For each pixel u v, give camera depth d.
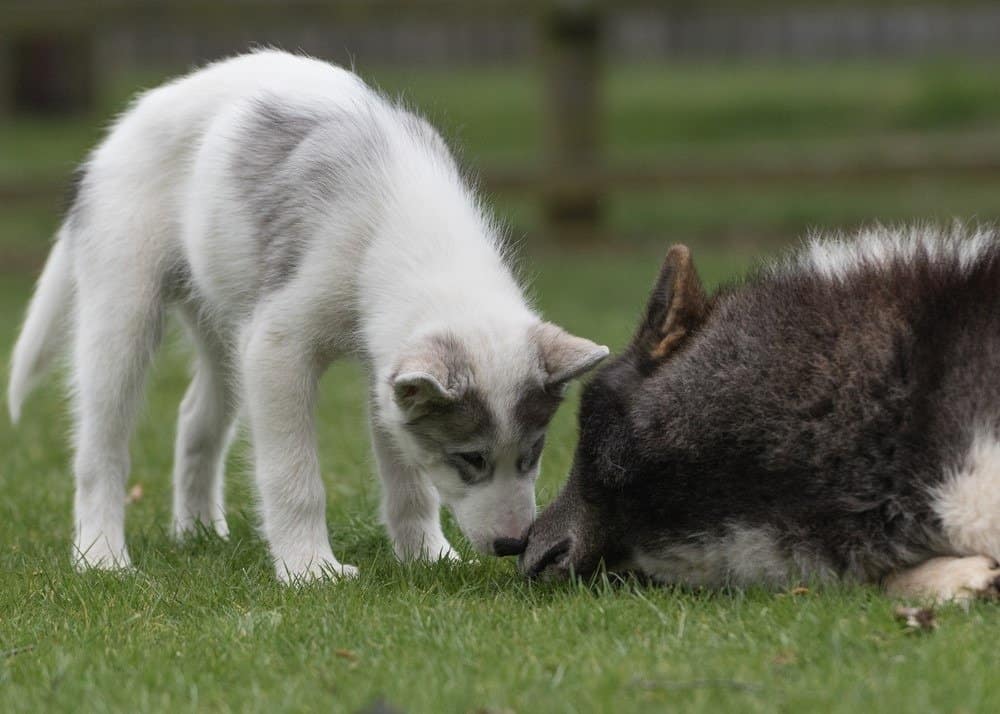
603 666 7.12
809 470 8.47
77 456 11.09
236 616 8.50
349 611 8.46
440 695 6.84
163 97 11.23
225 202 10.41
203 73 11.35
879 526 8.38
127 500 12.98
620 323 19.77
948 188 32.16
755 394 8.64
